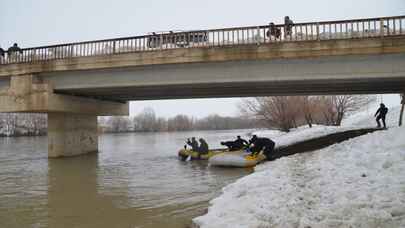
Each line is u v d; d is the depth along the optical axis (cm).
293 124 4506
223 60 1970
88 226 811
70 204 1048
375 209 652
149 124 13775
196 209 933
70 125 2805
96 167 2000
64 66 2258
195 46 2008
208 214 779
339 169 1044
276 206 747
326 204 724
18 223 850
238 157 1825
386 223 587
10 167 2078
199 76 2081
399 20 1762
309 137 2355
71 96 2594
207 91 2653
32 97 2330
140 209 958
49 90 2328
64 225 824
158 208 962
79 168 1969
